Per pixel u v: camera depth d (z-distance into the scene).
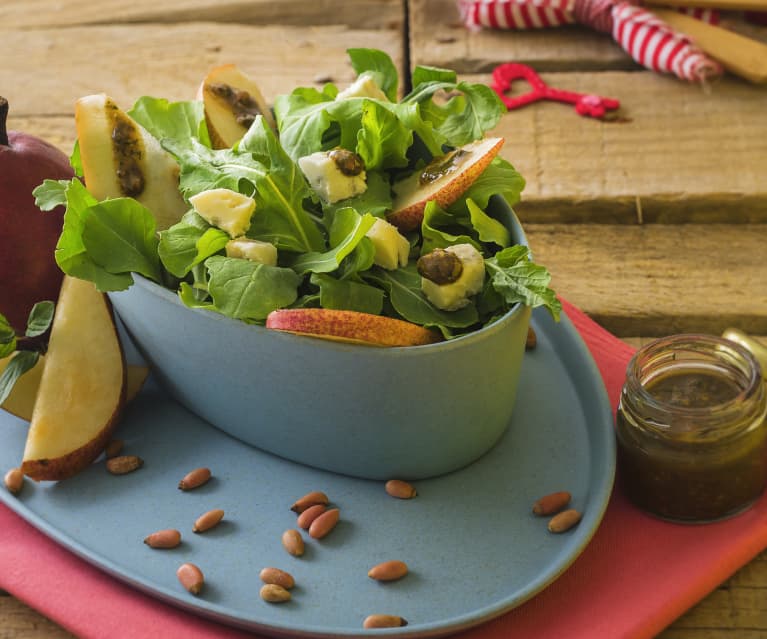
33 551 0.88
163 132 0.95
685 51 1.15
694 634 0.86
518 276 0.86
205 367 0.89
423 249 0.89
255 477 0.91
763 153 1.10
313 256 0.88
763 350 0.93
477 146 0.90
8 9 1.26
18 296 0.95
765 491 0.90
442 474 0.91
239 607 0.85
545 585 0.84
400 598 0.85
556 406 0.93
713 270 1.03
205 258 0.88
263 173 0.88
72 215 0.88
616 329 1.01
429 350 0.84
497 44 1.20
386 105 0.90
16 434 0.94
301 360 0.86
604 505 0.87
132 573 0.86
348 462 0.90
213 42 1.21
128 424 0.94
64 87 1.18
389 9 1.24
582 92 1.16
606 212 1.07
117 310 0.93
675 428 0.86
